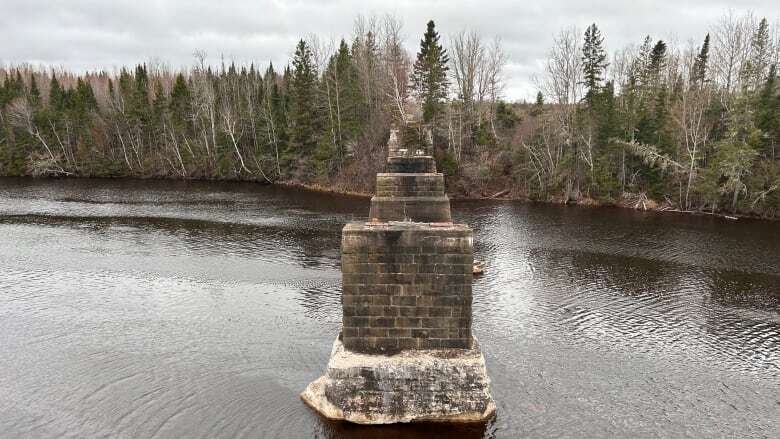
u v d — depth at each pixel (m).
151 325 25.12
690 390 19.94
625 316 27.22
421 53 73.94
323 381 18.22
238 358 21.56
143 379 19.88
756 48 69.75
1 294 29.44
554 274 34.62
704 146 59.84
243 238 43.97
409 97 79.94
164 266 35.16
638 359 22.41
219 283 31.53
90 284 31.31
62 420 17.27
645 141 63.22
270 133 84.25
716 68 69.94
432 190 23.86
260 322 25.44
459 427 15.88
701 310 28.16
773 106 58.84
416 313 15.72
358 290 15.63
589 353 22.89
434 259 15.37
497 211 59.91
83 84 102.44
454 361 15.69
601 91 69.25
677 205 60.09
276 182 83.25
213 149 89.06
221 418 17.12
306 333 24.12
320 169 76.31
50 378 20.05
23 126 93.31
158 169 90.88
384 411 15.91
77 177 90.75
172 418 17.23
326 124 78.56
